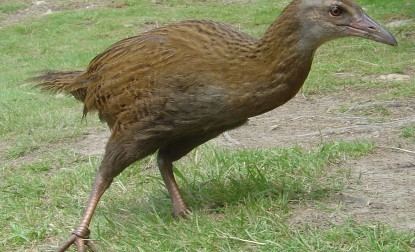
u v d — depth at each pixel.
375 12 3.91
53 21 4.86
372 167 2.04
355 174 2.01
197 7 4.87
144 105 1.80
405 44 3.23
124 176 2.12
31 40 4.46
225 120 1.79
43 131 2.56
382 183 1.96
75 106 2.88
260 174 1.95
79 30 4.59
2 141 2.55
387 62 2.96
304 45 1.76
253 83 1.76
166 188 1.94
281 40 1.76
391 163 2.06
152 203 1.95
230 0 5.04
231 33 1.79
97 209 1.96
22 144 2.46
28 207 2.01
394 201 1.88
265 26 4.13
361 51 3.18
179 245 1.76
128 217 1.91
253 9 4.63
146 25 4.53
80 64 3.67
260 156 2.10
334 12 1.76
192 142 1.88
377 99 2.54
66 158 2.31
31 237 1.88
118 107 1.82
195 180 2.01
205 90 1.77
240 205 1.87
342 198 1.90
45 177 2.20
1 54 4.17
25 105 2.94
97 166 2.19
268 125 2.42
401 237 1.72
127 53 1.82
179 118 1.79
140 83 1.79
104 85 1.84
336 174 2.01
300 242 1.72
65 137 2.51
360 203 1.87
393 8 3.97
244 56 1.77
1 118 2.74
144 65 1.79
